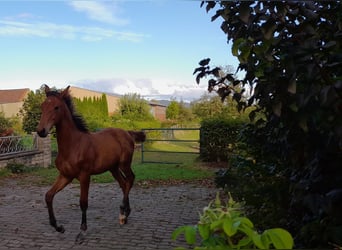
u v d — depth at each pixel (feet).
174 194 21.85
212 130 35.50
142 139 17.70
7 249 12.03
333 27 5.38
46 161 37.17
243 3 4.55
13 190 23.79
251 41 4.82
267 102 5.74
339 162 5.50
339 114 4.34
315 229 5.38
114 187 24.48
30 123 50.24
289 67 4.43
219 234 3.43
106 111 84.89
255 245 3.22
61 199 20.59
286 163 8.02
